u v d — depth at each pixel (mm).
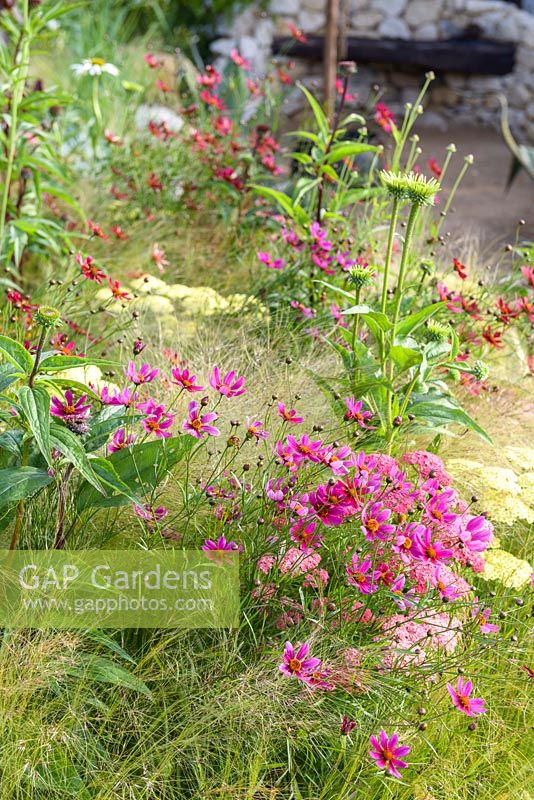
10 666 1851
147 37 7629
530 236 5969
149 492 2186
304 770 1957
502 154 8539
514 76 9555
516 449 2639
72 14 7023
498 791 1948
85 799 1810
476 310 3045
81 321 3170
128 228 4051
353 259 3373
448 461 2494
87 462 1840
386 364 2711
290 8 9156
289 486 2113
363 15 9648
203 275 3756
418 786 1884
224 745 1893
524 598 2279
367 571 2057
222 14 8984
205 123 4887
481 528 2119
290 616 2096
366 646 1979
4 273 3465
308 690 1865
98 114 4660
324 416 2602
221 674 1958
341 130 3553
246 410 2525
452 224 6176
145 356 2809
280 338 3006
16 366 1854
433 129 9586
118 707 1958
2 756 1795
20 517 2002
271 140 4410
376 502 2096
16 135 3596
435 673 2012
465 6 9594
